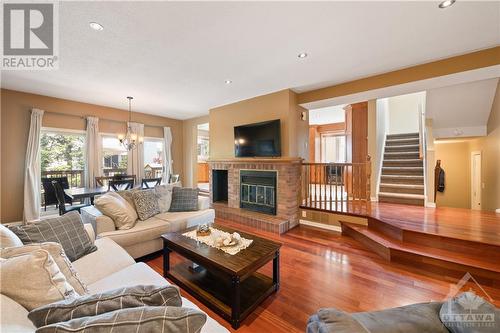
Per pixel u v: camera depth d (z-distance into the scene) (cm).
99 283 148
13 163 394
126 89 390
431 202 395
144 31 217
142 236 254
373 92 344
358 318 103
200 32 220
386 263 257
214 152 523
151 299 78
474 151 480
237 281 161
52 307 74
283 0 176
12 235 146
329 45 247
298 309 180
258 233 364
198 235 230
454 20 203
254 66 300
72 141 472
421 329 97
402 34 225
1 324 76
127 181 429
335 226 372
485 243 231
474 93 365
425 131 416
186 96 432
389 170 484
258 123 413
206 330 111
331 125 800
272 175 400
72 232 182
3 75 323
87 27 210
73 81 350
